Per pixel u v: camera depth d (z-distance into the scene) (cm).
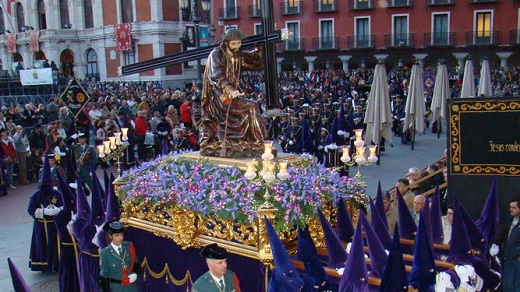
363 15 4647
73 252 814
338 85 3412
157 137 1873
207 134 743
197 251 667
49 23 5559
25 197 1523
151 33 4869
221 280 536
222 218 623
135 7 4934
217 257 522
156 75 4844
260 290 598
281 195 605
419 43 4538
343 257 552
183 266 689
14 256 1003
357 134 689
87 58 5475
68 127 1892
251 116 709
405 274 462
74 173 1003
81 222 761
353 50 4706
